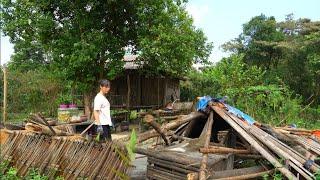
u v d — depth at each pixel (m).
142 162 9.41
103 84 8.38
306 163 6.93
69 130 10.48
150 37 16.30
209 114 8.27
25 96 20.94
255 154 7.67
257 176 6.79
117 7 16.41
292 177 6.55
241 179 6.51
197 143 7.54
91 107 17.17
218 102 8.49
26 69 22.41
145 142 9.89
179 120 8.36
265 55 33.47
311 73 25.88
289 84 27.12
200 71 26.33
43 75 21.48
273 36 34.09
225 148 6.96
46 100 21.27
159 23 16.38
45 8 16.11
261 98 16.22
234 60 20.59
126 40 17.33
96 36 15.65
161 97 20.98
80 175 6.96
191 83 25.59
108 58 16.33
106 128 8.38
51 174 7.44
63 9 16.38
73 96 20.73
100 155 6.86
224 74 20.69
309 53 25.89
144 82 21.36
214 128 8.61
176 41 16.23
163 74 19.67
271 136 7.74
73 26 16.38
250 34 35.75
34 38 16.48
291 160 6.90
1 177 7.85
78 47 15.61
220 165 6.84
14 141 8.69
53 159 7.61
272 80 27.30
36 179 7.17
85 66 15.95
